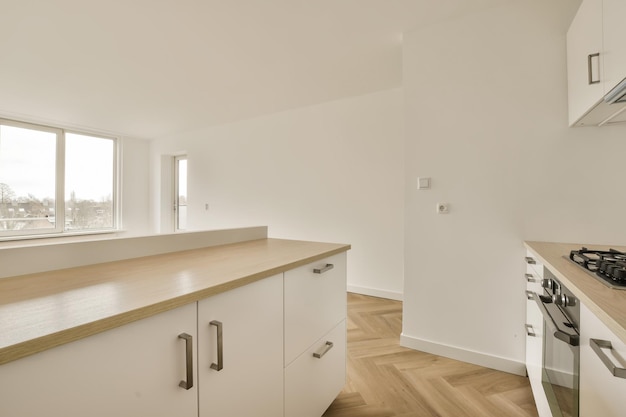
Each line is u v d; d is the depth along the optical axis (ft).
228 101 13.07
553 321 3.31
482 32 6.84
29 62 9.36
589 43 4.83
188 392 2.68
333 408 5.50
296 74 10.40
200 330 2.78
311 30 7.77
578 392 2.88
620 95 3.83
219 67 9.82
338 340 5.39
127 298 2.45
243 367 3.28
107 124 16.70
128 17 7.17
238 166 16.28
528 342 6.04
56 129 16.65
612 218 5.83
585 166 6.00
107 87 11.40
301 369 4.33
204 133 17.71
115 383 2.15
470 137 6.95
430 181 7.37
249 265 3.79
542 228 6.33
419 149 7.48
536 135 6.35
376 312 10.36
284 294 3.95
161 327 2.45
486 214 6.81
